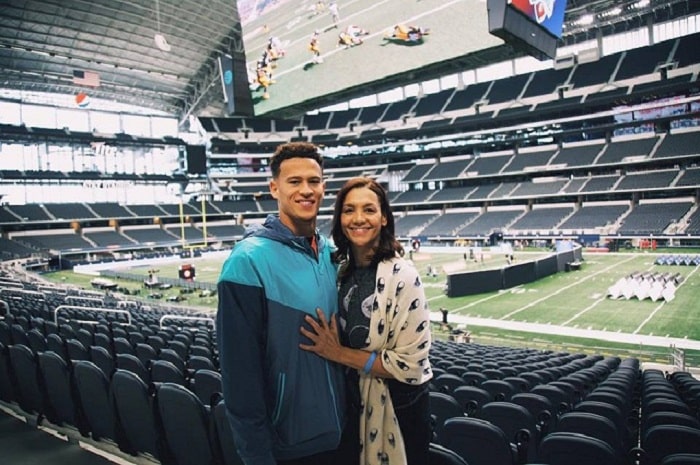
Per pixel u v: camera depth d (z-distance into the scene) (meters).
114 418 4.13
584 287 27.53
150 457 4.03
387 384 2.29
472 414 5.14
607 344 16.91
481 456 3.90
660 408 5.76
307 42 31.53
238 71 45.53
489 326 20.33
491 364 9.79
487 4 22.80
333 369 2.24
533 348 16.27
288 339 2.10
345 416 2.32
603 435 4.41
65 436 4.65
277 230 2.26
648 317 20.16
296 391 2.11
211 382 5.16
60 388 4.64
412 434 2.31
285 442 2.13
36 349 7.61
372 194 2.34
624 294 23.89
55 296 21.06
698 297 23.00
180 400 3.45
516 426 4.78
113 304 21.11
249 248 2.15
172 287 32.88
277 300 2.09
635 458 3.95
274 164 2.35
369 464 2.23
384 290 2.25
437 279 33.19
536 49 25.11
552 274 32.47
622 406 5.93
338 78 30.36
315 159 2.33
